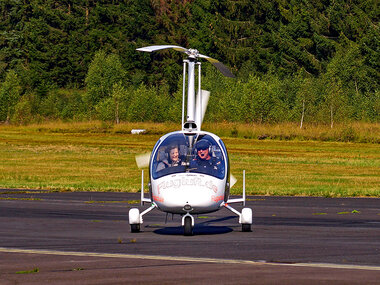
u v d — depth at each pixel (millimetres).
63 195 74250
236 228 45844
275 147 170375
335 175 104188
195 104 44062
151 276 26719
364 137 191000
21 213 55750
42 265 29453
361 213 56719
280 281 25578
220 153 42219
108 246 35844
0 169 113375
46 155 146625
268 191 78562
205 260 30734
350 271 27766
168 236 40750
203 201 39375
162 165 41562
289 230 44250
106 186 86000
